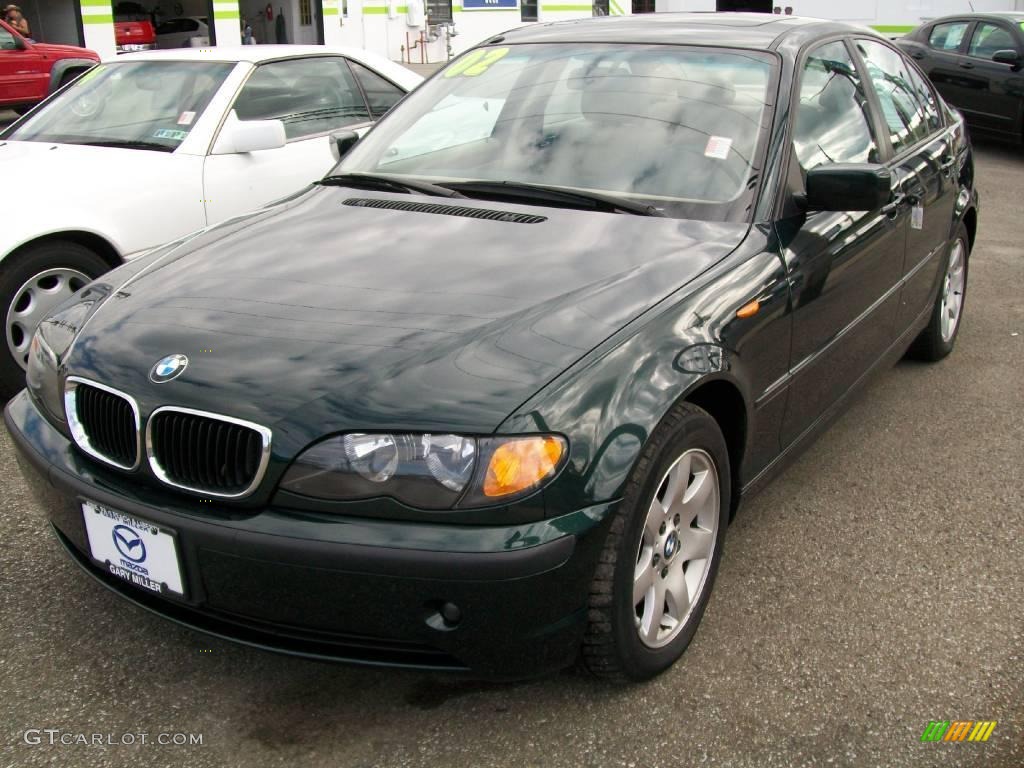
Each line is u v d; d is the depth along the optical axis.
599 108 3.45
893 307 4.04
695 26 3.80
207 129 5.16
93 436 2.51
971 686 2.68
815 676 2.71
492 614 2.17
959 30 12.45
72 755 2.39
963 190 4.91
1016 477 3.94
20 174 4.68
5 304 4.36
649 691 2.63
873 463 4.05
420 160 3.57
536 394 2.23
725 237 2.95
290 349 2.38
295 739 2.46
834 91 3.69
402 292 2.61
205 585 2.30
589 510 2.23
